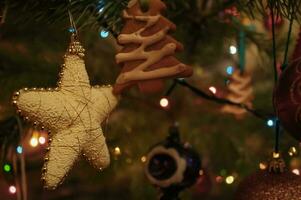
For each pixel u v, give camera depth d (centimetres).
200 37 97
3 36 95
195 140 114
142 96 112
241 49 93
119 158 102
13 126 85
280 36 100
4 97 87
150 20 61
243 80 95
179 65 61
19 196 87
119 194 129
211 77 113
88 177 107
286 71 64
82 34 96
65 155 58
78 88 60
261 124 114
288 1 68
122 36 61
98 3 69
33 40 94
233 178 99
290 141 100
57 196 128
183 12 90
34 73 90
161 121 114
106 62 105
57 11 69
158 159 74
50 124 59
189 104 119
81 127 59
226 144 114
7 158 87
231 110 95
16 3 72
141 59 61
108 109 61
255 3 75
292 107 63
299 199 63
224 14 95
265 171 66
